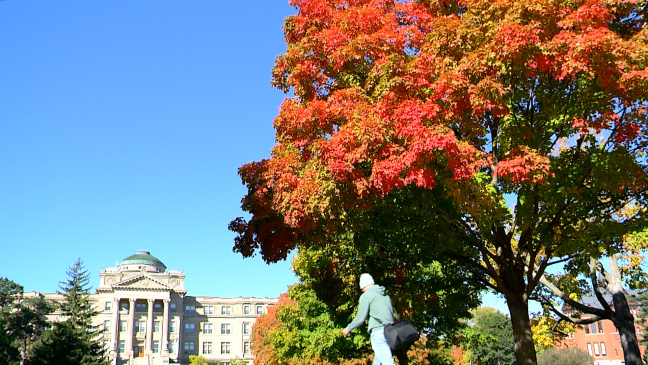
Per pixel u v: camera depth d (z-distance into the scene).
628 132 11.99
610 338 72.56
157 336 122.25
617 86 10.61
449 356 47.59
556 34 11.21
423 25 13.97
